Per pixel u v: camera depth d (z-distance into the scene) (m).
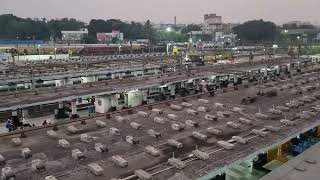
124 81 64.06
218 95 50.66
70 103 56.72
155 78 68.50
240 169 31.50
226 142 28.28
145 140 29.95
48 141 29.98
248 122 34.84
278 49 156.00
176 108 41.50
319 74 76.56
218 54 128.88
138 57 113.19
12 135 31.61
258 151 27.36
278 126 34.00
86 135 29.92
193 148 27.88
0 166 24.28
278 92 53.34
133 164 24.48
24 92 51.91
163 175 22.58
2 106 41.84
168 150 27.42
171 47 157.75
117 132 31.56
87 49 145.88
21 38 190.62
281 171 23.48
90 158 25.73
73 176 22.48
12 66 87.06
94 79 77.38
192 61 110.31
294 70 93.19
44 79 68.44
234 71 79.19
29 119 54.16
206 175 22.64
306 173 23.05
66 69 85.00
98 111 56.28
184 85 68.81
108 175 22.66
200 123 35.53
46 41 183.75
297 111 40.41
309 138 39.12
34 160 24.56
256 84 60.91
